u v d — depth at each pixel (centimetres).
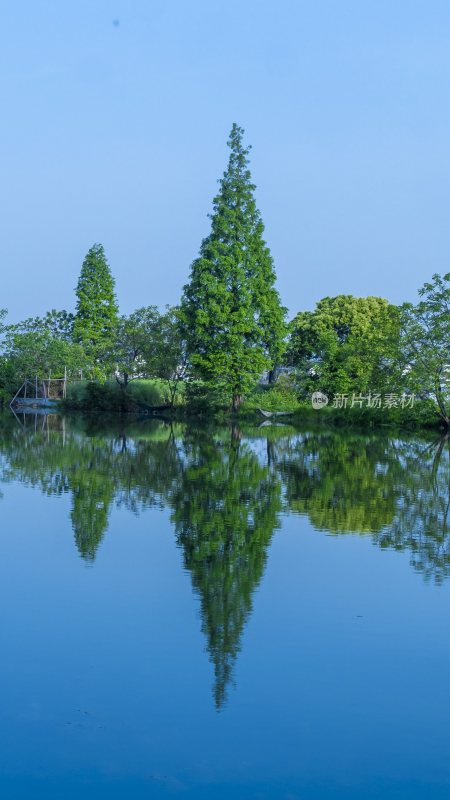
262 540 1093
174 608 773
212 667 628
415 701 575
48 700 568
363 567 945
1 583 860
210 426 4006
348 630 716
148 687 592
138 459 2173
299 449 2631
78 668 623
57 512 1295
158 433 3341
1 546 1039
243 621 738
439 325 3762
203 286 4772
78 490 1546
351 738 521
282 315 5019
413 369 3841
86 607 777
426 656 657
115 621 734
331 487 1645
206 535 1118
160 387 5606
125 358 5784
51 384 6178
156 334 5662
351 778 473
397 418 4028
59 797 450
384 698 579
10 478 1717
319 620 743
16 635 696
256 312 4994
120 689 588
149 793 457
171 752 502
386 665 638
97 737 518
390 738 522
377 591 842
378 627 726
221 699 573
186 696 577
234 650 663
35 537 1097
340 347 5297
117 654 653
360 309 6819
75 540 1080
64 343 6081
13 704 563
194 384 5156
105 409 5788
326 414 4512
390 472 1944
